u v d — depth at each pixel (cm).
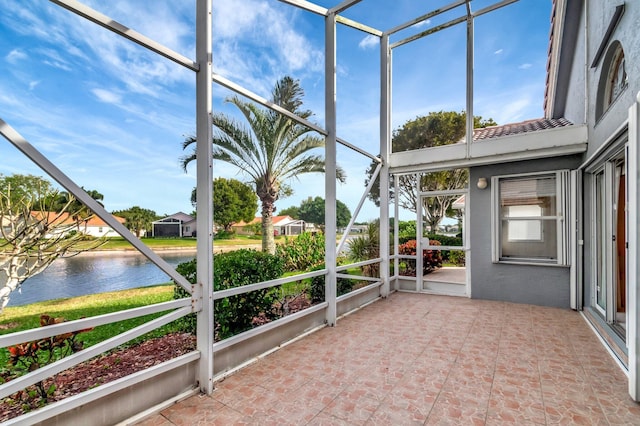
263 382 258
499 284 535
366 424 204
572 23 538
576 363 292
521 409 220
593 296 439
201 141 248
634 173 239
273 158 707
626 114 290
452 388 248
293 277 355
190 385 244
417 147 661
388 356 308
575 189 471
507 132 577
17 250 256
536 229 513
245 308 338
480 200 554
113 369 268
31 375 162
